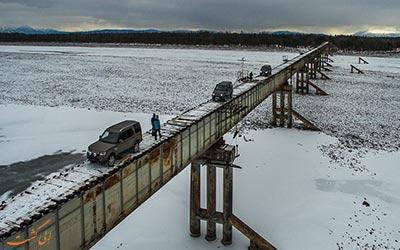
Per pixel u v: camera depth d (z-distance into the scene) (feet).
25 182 103.24
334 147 131.34
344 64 428.15
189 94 225.97
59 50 622.54
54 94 221.66
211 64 407.03
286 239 73.61
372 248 71.56
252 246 70.49
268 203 87.40
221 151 69.77
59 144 134.41
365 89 255.09
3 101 198.80
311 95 228.63
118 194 44.73
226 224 71.26
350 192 95.71
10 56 471.62
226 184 70.23
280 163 112.57
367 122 168.66
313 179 102.47
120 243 70.44
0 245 28.96
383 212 86.07
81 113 174.91
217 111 75.97
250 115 172.86
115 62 420.36
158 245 70.69
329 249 70.85
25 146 131.44
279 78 147.54
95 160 46.19
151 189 52.29
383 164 116.88
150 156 51.34
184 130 60.59
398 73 350.84
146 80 282.77
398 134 151.84
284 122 157.69
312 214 83.05
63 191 37.32
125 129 50.39
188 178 99.50
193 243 72.38
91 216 40.01
